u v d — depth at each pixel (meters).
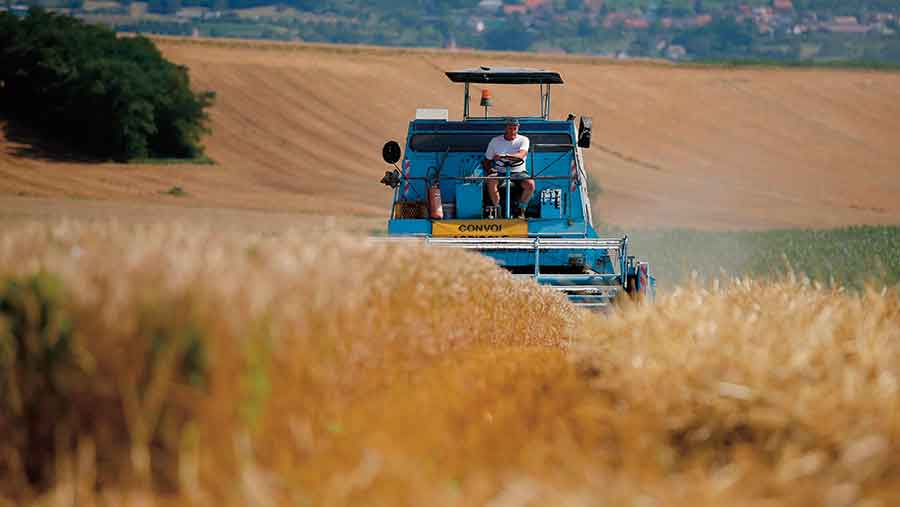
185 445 15.05
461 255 34.25
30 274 15.87
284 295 17.45
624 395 21.09
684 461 18.73
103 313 15.27
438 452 17.67
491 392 23.11
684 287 30.12
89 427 15.41
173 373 15.32
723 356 20.89
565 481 15.65
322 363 18.16
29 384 15.29
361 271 21.58
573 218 57.66
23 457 15.44
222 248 19.23
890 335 24.14
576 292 52.22
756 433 19.30
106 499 14.73
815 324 23.45
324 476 15.34
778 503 15.12
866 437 17.20
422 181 60.88
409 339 23.70
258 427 15.95
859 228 180.12
